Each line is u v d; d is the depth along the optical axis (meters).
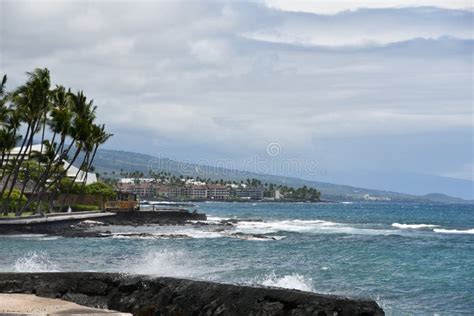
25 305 8.94
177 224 81.50
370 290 22.83
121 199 104.31
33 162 84.88
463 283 24.86
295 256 35.81
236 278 24.02
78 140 72.19
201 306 10.02
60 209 80.81
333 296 9.18
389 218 123.62
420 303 20.28
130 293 10.75
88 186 93.38
